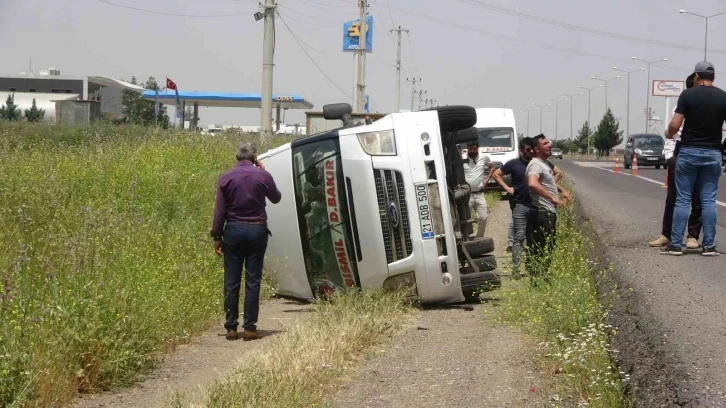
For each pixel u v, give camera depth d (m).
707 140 10.52
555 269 9.85
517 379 7.06
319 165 11.03
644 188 27.81
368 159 10.63
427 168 10.58
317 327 8.69
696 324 7.00
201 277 10.78
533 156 11.41
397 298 10.45
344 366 7.64
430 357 7.99
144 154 18.02
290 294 11.70
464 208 12.19
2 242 10.24
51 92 77.19
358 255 10.73
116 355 7.36
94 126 25.41
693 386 5.40
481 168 15.05
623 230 13.85
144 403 6.77
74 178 15.22
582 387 6.27
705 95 10.41
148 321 8.24
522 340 8.54
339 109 12.55
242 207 9.13
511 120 32.91
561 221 12.90
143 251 10.96
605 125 106.00
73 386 6.91
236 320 9.27
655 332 6.61
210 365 8.03
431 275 10.54
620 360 6.21
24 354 6.46
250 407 6.12
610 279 8.73
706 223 10.74
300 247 11.27
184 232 13.56
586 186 28.70
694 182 10.70
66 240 9.63
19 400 6.20
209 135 23.06
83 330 7.18
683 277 9.16
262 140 24.58
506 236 17.94
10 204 12.53
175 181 16.12
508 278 11.85
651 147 45.81
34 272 8.40
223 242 9.27
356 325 8.79
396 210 10.55
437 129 10.68
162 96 67.38
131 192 14.77
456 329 9.38
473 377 7.20
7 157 15.55
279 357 7.39
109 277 8.57
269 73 27.03
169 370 7.87
